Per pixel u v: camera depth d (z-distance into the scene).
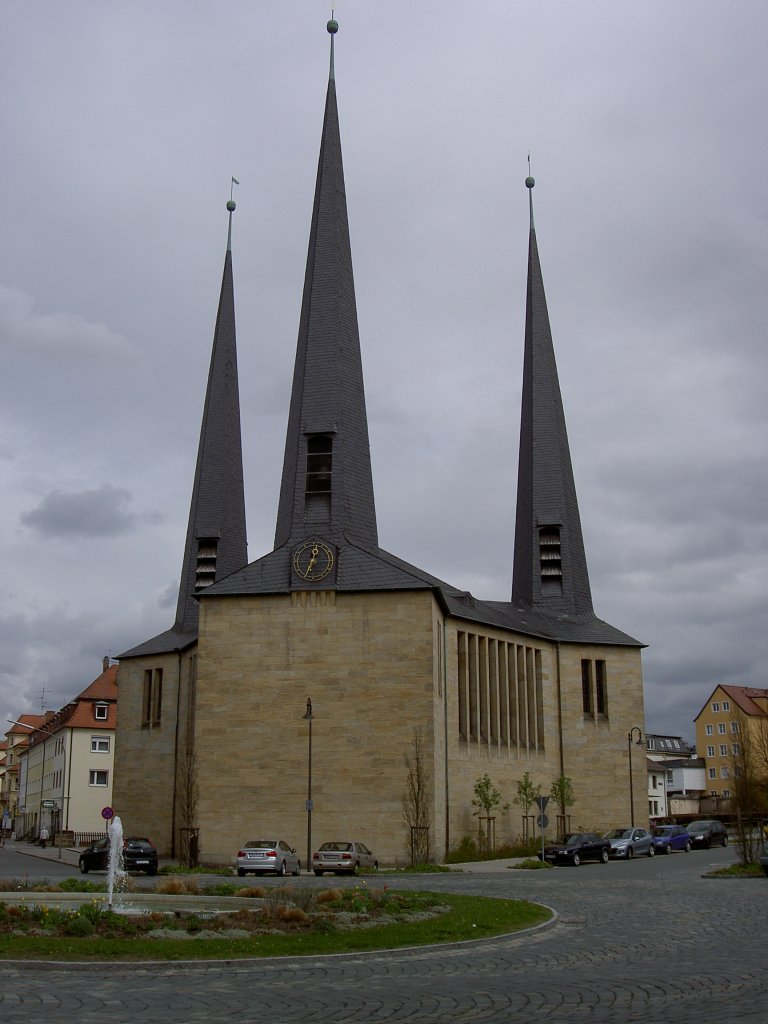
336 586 58.22
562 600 81.12
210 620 59.28
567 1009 12.93
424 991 14.53
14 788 160.38
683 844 67.44
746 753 58.34
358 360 65.44
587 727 77.12
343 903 24.53
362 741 56.50
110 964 16.66
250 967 17.08
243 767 57.41
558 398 86.31
